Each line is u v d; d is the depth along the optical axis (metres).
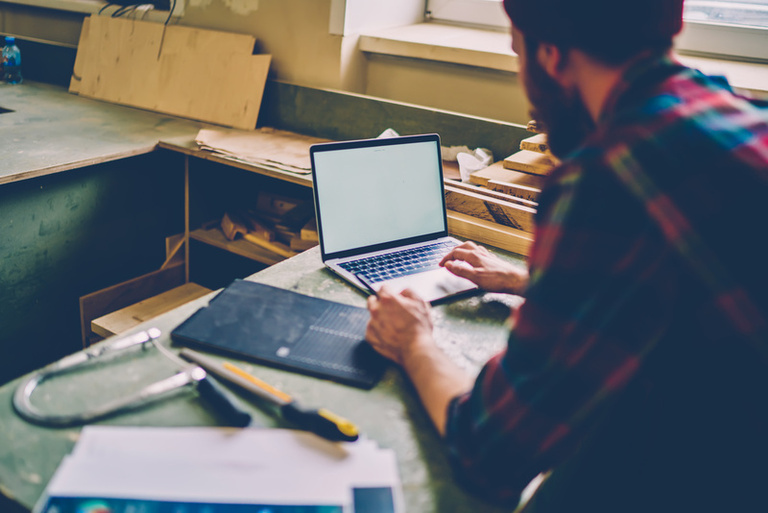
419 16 2.41
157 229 2.26
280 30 2.18
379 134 2.03
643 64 0.56
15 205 1.74
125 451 0.70
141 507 0.62
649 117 0.52
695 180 0.49
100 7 2.60
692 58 1.94
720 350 0.52
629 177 0.51
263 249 2.08
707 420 0.57
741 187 0.49
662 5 0.55
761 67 1.86
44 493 0.65
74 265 1.98
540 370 0.55
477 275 1.16
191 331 0.95
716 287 0.49
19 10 2.86
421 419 0.81
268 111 2.24
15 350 1.89
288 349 0.93
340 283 1.19
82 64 2.52
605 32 0.55
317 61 2.14
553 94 0.63
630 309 0.51
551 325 0.54
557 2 0.56
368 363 0.91
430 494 0.69
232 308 1.02
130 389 0.83
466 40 2.11
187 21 2.39
